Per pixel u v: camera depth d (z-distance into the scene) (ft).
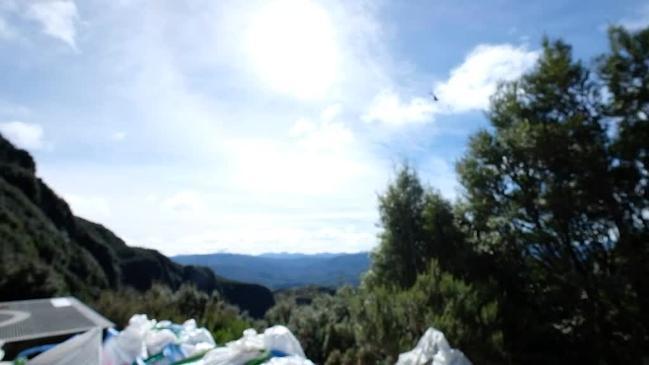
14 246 68.08
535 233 39.91
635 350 32.42
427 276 30.09
